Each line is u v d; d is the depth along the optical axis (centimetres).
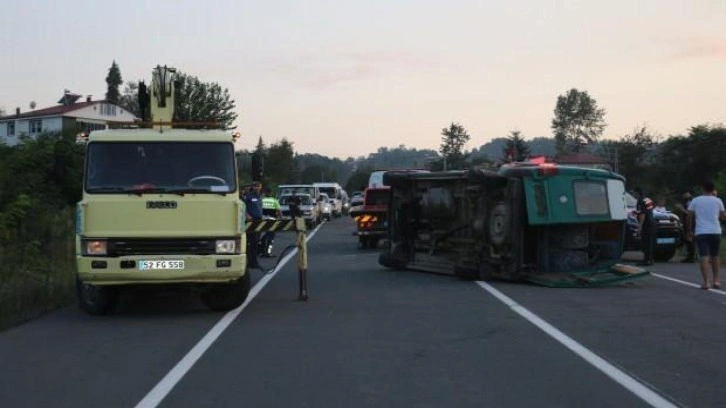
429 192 1922
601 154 9269
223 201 1185
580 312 1266
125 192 1179
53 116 8562
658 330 1105
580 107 13300
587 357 928
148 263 1160
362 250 2714
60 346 1012
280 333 1091
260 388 793
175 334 1091
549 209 1616
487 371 860
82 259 1155
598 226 1709
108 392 782
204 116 5659
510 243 1650
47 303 1362
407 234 1983
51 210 2312
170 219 1170
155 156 1215
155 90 1400
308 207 4306
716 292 1519
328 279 1777
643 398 751
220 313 1276
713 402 738
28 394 777
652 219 2103
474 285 1642
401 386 798
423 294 1501
